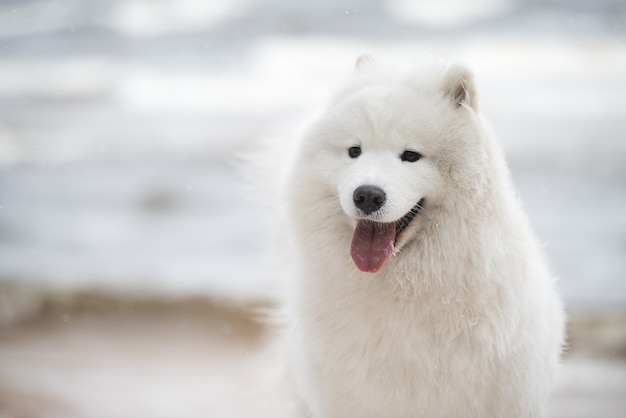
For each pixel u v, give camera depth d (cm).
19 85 6606
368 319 795
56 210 3681
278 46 7844
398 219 791
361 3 8906
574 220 3428
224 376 1532
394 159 795
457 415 797
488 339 777
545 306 841
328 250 821
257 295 2127
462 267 776
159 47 7838
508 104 5619
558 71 6500
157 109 5934
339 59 7362
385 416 811
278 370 1018
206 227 3391
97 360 1670
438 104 809
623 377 1454
